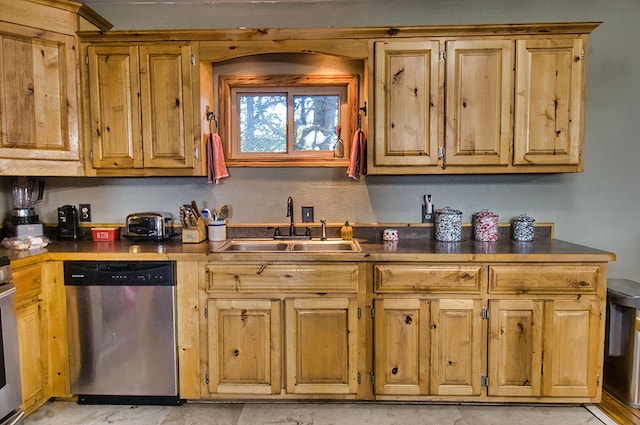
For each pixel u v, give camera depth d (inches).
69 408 84.7
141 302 82.9
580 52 88.0
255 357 83.9
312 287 82.5
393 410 84.2
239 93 104.8
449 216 96.9
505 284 80.9
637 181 102.0
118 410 84.2
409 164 91.4
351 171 96.2
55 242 97.0
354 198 103.9
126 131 92.4
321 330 83.2
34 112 86.9
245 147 105.5
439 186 103.4
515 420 80.5
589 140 101.6
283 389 84.1
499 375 82.3
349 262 82.2
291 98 104.2
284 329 83.2
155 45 91.1
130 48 91.2
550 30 87.5
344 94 103.1
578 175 102.0
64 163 90.8
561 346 81.6
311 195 104.3
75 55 91.1
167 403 85.8
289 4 101.1
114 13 102.6
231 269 82.8
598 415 82.0
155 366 83.8
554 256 80.0
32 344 80.4
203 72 94.0
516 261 80.7
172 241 98.2
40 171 88.0
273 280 82.6
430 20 100.1
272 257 82.0
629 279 103.1
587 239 103.1
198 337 83.9
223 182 104.6
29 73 86.0
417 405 85.9
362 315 83.0
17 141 85.1
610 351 89.3
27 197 101.3
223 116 102.4
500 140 89.7
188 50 91.0
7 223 98.5
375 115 90.7
